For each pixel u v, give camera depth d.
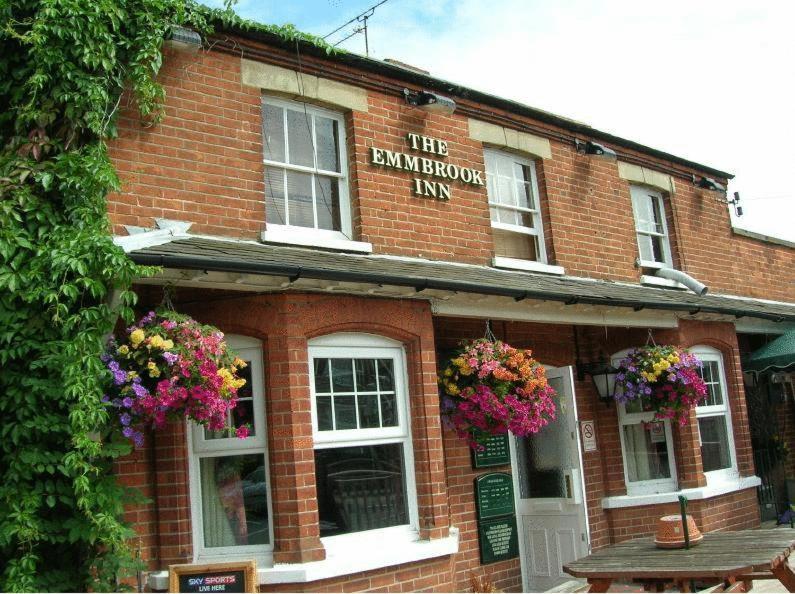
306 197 8.86
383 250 9.12
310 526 6.98
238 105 8.23
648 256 12.97
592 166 12.07
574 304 9.09
